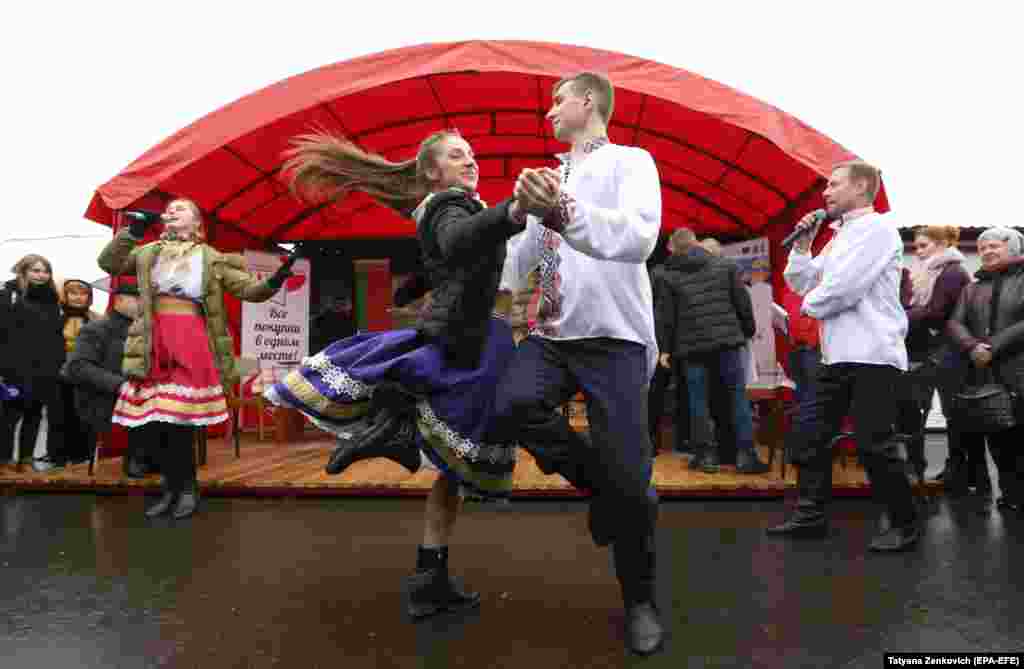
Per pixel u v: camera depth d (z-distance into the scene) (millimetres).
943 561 3195
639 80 5953
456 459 2225
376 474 5398
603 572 3035
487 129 7742
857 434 3430
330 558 3307
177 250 4371
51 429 6285
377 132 7477
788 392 5438
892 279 3426
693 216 9352
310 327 10156
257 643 2225
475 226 1875
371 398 2270
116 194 6031
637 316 2174
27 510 4562
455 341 2199
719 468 5750
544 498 4703
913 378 4754
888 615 2459
